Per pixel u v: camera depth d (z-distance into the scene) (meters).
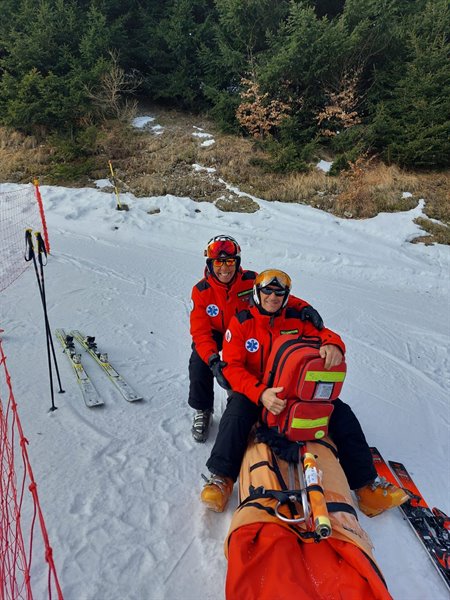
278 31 18.73
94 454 3.33
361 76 18.70
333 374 2.70
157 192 15.38
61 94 18.12
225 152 17.30
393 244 13.43
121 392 4.19
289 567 2.10
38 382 4.28
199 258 10.78
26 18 20.17
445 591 2.50
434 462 3.71
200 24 21.19
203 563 2.54
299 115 18.11
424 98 16.94
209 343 3.37
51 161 16.89
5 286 7.33
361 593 2.05
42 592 2.29
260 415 3.01
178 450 3.47
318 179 15.79
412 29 18.47
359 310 8.37
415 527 2.90
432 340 7.11
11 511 2.76
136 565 2.50
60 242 10.93
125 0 21.83
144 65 21.88
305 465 2.48
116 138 18.00
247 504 2.43
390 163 16.92
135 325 6.12
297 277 10.48
